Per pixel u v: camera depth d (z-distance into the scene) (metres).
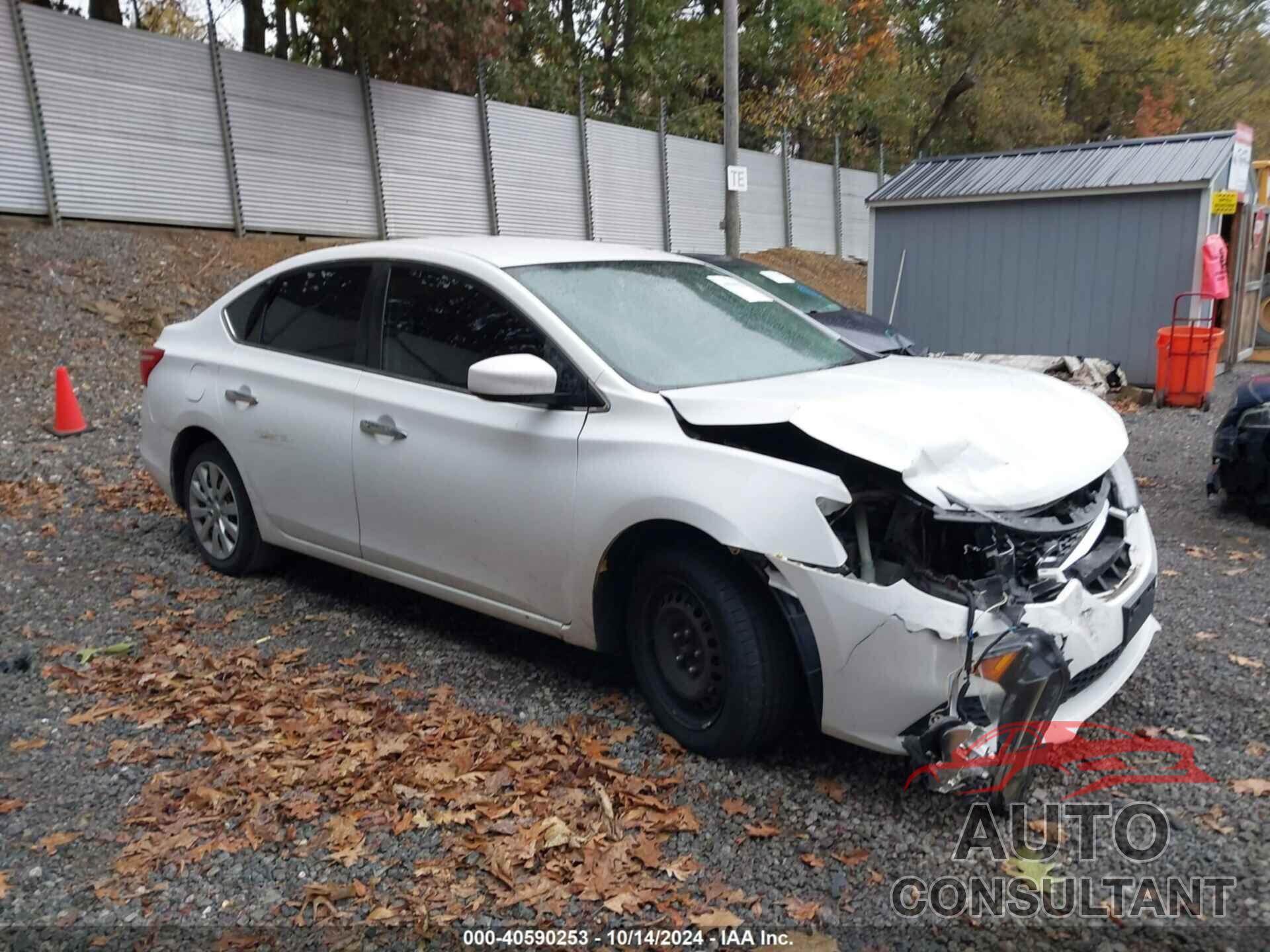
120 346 10.68
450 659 4.59
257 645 4.74
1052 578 3.32
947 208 13.02
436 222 17.28
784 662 3.46
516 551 4.09
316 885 3.00
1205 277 11.23
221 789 3.50
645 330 4.21
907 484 3.18
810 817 3.30
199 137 13.83
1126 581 3.63
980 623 3.06
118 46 12.82
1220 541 6.28
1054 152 12.98
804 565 3.27
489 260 4.40
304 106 15.09
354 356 4.80
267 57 14.56
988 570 3.24
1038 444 3.52
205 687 4.28
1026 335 12.76
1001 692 3.01
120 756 3.72
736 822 3.29
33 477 7.46
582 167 19.98
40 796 3.48
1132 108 39.22
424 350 4.51
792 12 26.52
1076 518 3.54
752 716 3.47
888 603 3.16
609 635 3.99
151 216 13.36
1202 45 41.19
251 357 5.29
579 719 3.96
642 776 3.56
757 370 4.19
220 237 14.12
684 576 3.57
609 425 3.81
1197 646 4.58
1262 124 48.72
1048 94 35.88
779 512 3.31
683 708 3.73
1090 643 3.35
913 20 33.16
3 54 11.75
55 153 12.30
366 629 4.94
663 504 3.54
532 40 22.11
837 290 23.47
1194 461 8.47
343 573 5.75
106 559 5.93
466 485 4.21
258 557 5.52
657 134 21.75
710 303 4.63
